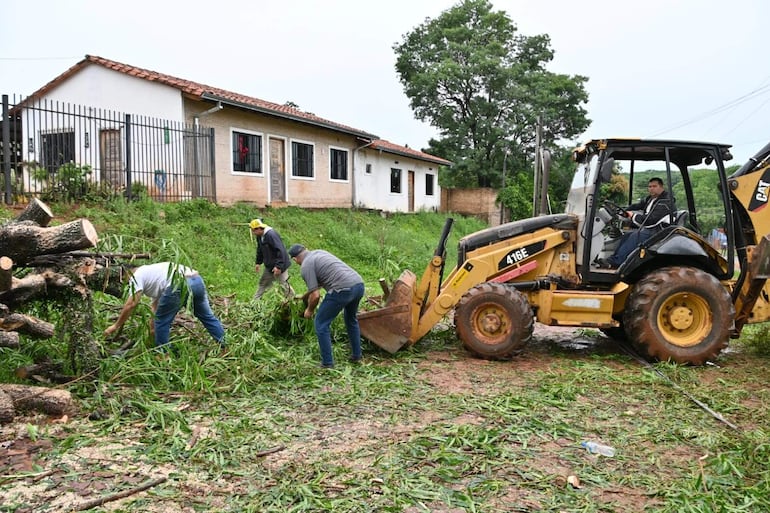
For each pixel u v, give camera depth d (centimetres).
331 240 1742
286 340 714
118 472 373
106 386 499
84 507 327
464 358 698
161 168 1614
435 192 3247
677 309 671
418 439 432
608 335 850
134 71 1661
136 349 568
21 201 1243
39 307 562
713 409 520
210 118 1725
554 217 741
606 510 341
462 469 388
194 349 599
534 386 585
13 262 481
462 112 3844
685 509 337
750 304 704
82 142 1747
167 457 396
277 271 933
